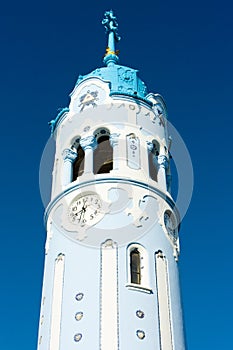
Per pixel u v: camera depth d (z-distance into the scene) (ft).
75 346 104.47
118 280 111.86
